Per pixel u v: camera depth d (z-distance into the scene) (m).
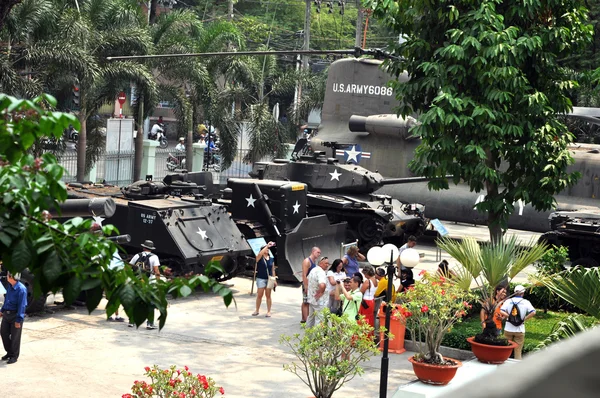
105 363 14.83
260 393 13.61
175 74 33.88
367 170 27.89
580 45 17.53
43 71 27.36
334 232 24.83
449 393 0.74
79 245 3.80
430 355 13.95
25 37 27.20
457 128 17.05
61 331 16.77
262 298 21.12
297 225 23.67
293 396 13.53
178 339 16.78
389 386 14.31
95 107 30.67
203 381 10.10
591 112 25.25
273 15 67.88
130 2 34.47
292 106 43.09
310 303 17.06
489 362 15.01
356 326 12.14
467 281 15.02
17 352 14.50
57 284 3.82
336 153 30.41
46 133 3.72
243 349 16.27
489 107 16.48
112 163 33.84
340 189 27.20
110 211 16.03
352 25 73.31
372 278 16.73
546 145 17.33
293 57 67.69
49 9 27.61
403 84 17.56
